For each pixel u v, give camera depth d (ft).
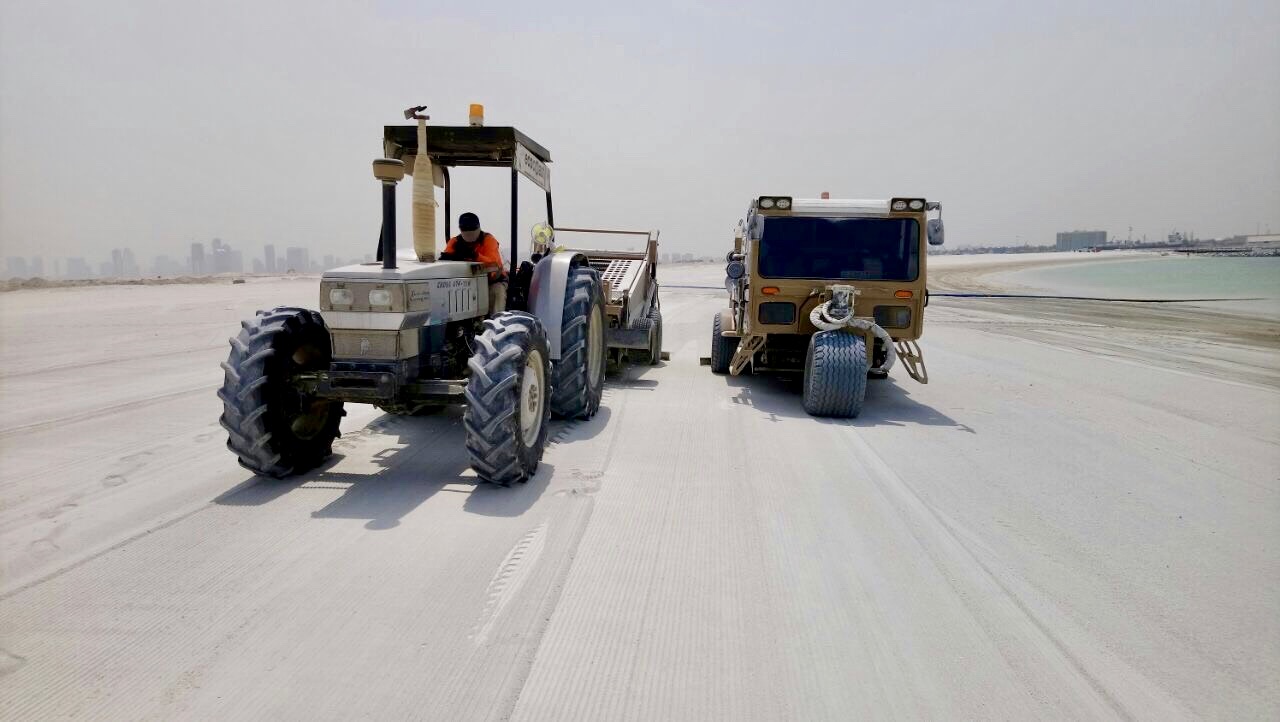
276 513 13.28
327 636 9.10
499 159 20.01
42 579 10.55
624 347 28.66
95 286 92.58
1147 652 9.11
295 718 7.54
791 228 24.64
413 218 15.76
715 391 26.35
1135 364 34.35
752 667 8.58
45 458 16.57
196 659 8.57
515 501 14.07
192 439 18.34
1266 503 14.74
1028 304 77.41
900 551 12.03
